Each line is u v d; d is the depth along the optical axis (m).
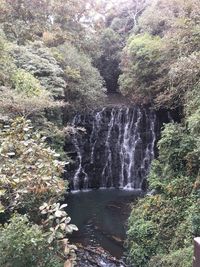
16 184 6.61
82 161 19.95
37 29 22.14
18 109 12.14
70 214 15.04
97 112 20.62
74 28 24.42
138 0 29.05
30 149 7.07
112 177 20.42
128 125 20.58
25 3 22.47
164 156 12.34
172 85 14.64
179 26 14.34
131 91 20.16
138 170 20.14
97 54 25.17
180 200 10.56
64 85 16.78
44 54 17.45
